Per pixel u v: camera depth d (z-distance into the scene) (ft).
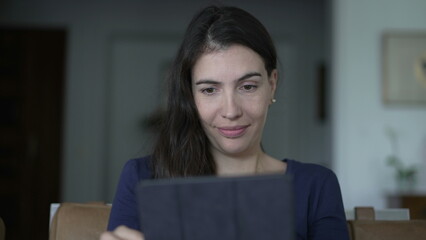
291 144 15.40
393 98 11.40
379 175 11.41
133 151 15.16
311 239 3.49
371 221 3.68
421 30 11.45
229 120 3.27
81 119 15.01
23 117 13.52
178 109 3.66
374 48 11.53
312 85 15.43
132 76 15.39
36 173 13.46
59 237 3.73
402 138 11.39
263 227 2.16
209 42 3.24
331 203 3.59
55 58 13.75
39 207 13.39
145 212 2.19
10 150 13.42
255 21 3.38
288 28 15.46
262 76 3.30
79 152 14.94
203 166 3.66
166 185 2.19
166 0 15.40
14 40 13.65
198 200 2.18
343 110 11.53
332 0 12.25
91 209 3.84
